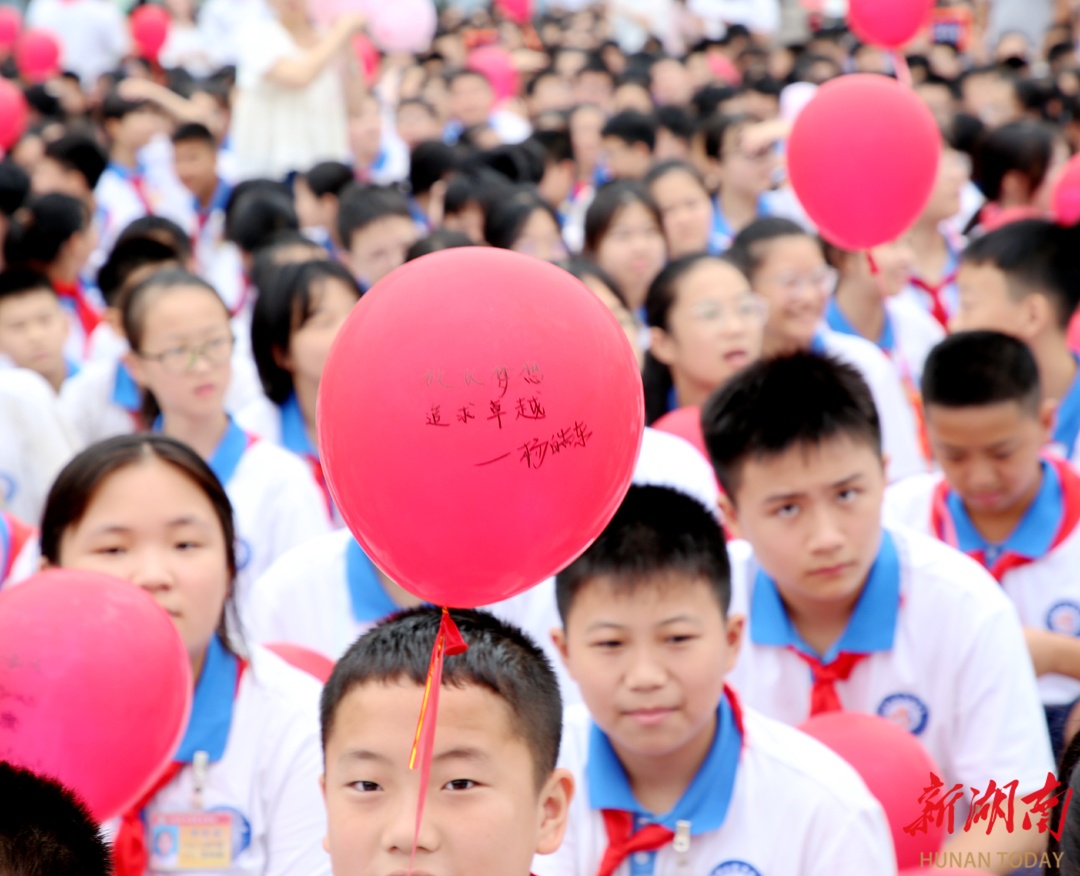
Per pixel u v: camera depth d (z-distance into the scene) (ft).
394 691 6.08
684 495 7.73
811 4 53.42
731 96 33.32
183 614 7.94
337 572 10.37
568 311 5.02
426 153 24.43
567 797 6.60
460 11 55.21
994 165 21.33
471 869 5.96
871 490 8.57
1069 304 12.97
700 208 20.47
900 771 8.03
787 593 9.14
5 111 27.63
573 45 49.93
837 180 11.71
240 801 8.24
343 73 30.78
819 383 8.53
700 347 13.39
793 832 7.66
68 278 19.53
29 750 6.30
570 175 26.89
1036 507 10.50
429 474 4.89
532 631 10.03
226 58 47.62
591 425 4.99
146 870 8.18
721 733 7.83
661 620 7.32
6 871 4.46
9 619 6.48
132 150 29.71
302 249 17.11
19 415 13.52
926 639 9.04
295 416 14.29
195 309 12.62
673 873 7.75
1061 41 43.34
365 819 6.04
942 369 10.11
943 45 42.01
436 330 4.89
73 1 45.68
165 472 8.02
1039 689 10.30
